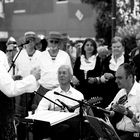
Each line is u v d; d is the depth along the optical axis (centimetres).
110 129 523
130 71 620
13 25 2142
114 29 1190
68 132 652
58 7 2325
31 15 2242
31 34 950
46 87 877
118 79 627
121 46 857
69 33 2308
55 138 651
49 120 565
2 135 512
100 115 666
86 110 635
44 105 721
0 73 478
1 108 508
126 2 1432
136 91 625
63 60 890
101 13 1712
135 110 621
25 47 962
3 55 509
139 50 857
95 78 848
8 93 478
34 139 655
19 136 678
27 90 489
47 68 881
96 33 1808
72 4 2280
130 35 1134
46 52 902
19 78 707
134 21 1413
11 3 2123
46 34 2348
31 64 944
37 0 2264
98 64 889
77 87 891
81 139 559
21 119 584
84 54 909
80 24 2255
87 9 2184
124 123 630
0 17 2081
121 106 574
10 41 970
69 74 722
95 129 574
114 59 866
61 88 729
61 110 661
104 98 854
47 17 2336
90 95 871
